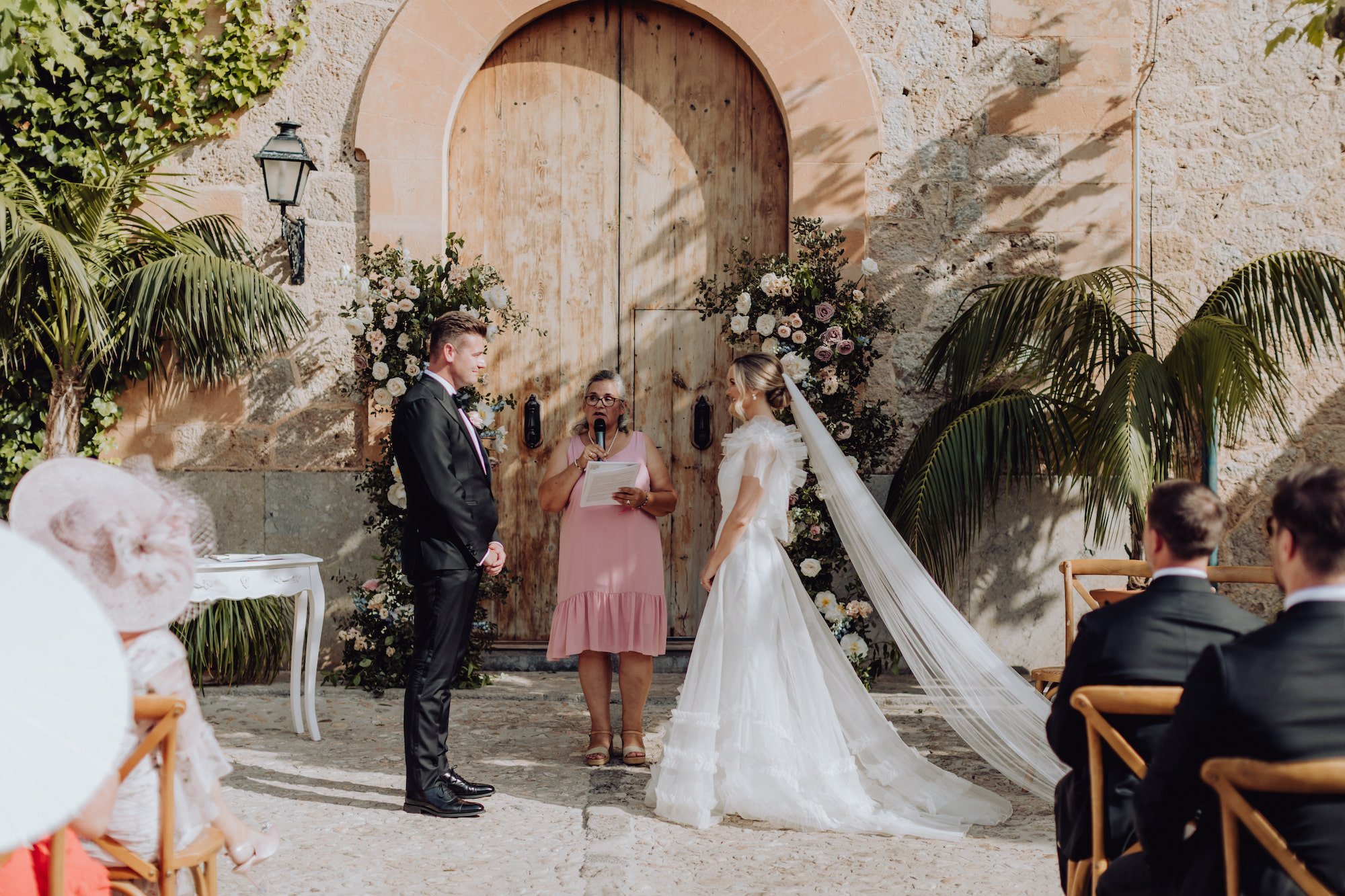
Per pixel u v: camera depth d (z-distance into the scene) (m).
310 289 5.82
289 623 5.61
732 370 4.15
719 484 4.08
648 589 4.40
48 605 1.81
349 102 5.83
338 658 5.80
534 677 5.76
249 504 5.78
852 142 5.79
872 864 3.32
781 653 3.84
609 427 4.59
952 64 5.86
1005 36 5.85
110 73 5.68
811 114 5.80
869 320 5.53
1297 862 1.74
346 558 5.79
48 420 5.38
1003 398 5.11
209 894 2.26
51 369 5.36
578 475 4.52
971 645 4.02
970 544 5.78
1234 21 5.85
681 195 5.98
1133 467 4.39
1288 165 5.83
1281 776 1.70
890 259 5.86
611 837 3.49
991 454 5.16
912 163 5.86
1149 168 5.88
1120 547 5.77
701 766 3.71
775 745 3.72
